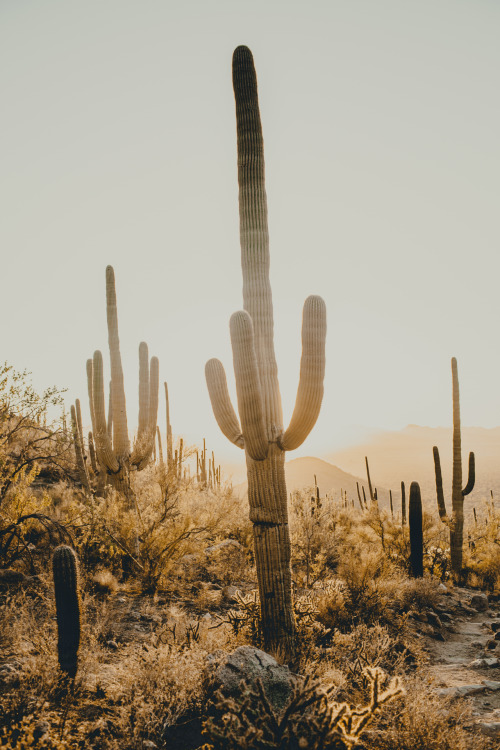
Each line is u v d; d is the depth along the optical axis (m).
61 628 5.48
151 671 5.11
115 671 5.32
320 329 6.61
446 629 9.98
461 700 5.70
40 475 18.28
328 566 12.23
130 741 4.38
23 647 5.85
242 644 6.75
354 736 4.02
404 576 11.87
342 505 20.42
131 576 10.01
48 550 10.56
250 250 7.29
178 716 4.77
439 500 18.28
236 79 7.55
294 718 4.00
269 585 6.69
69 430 11.80
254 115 7.50
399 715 4.87
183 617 7.04
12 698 4.75
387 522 15.49
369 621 8.86
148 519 10.41
